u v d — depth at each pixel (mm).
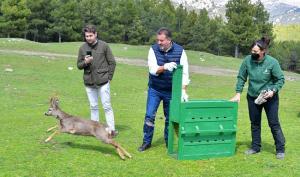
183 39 70000
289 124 11453
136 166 6988
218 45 65312
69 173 6539
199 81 22953
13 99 14164
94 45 8484
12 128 9562
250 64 7578
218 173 6785
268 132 10078
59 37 64438
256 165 7254
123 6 68312
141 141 8734
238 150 8219
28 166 6781
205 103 7418
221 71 28672
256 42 7398
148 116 7863
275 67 7395
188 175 6645
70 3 63281
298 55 62250
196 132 7387
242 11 53719
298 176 6766
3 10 57469
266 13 57438
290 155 7922
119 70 24125
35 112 12078
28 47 30906
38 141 8312
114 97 16203
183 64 7555
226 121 7660
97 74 8578
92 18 67438
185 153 7434
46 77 19391
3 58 22891
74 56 28344
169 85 7711
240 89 7781
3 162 6938
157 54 7555
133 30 69188
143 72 24375
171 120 7566
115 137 9008
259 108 7773
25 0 59438
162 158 7492
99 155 7527
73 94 16062
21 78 18531
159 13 71562
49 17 64625
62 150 7746
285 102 16609
